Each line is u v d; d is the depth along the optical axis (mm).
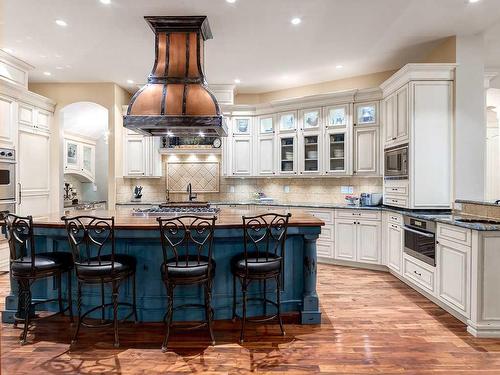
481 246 2695
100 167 7805
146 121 3291
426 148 3932
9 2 3123
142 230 2736
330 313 3209
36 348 2533
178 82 3420
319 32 3809
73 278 3043
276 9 3301
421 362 2344
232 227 2760
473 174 3908
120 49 4227
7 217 2695
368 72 5172
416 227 3719
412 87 3936
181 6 3217
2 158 4320
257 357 2410
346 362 2344
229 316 2996
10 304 3008
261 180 6305
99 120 6805
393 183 4449
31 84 5547
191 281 2482
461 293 2914
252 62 4730
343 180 5586
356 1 3172
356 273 4598
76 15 3383
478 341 2645
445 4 3240
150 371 2232
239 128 6027
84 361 2352
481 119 3902
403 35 3900
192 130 3924
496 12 3391
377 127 4910
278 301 2742
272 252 3037
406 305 3408
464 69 3893
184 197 6383
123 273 2605
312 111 5445
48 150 5426
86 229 2535
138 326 2881
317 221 2963
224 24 3596
